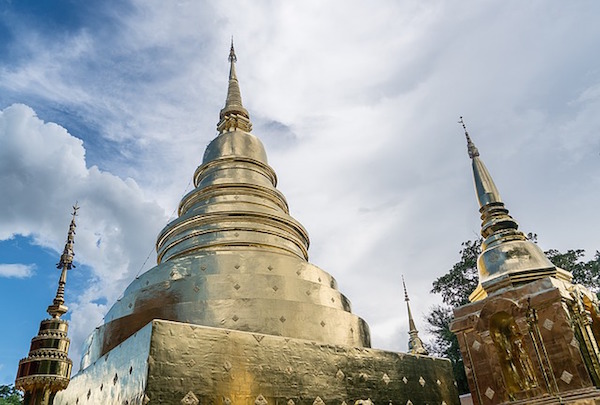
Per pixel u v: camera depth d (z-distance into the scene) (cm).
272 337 1370
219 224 1973
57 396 1652
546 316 1568
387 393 1528
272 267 1772
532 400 1517
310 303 1677
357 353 1531
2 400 4378
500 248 1827
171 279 1680
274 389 1293
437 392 1675
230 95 2914
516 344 1642
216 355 1242
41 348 1274
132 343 1254
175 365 1165
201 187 2230
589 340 1513
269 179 2467
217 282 1638
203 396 1168
